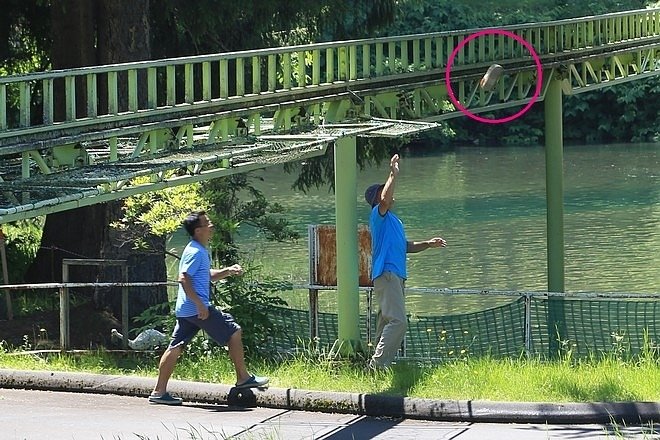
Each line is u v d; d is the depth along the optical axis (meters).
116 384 33.59
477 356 40.56
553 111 69.88
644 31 77.44
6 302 60.62
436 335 46.56
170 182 36.50
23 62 75.56
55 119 67.88
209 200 53.84
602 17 72.94
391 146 76.50
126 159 37.78
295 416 30.64
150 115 39.97
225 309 43.78
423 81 57.19
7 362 39.81
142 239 56.34
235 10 64.69
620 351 40.38
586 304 55.34
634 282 79.94
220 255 52.78
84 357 42.88
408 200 125.06
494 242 98.00
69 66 67.00
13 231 84.56
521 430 28.44
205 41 69.69
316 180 77.25
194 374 36.31
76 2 66.31
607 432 27.86
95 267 68.62
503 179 142.12
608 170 148.12
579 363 37.41
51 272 70.00
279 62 70.88
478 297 75.12
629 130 191.75
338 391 32.19
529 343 42.06
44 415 30.75
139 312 59.09
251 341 42.84
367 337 43.94
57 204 31.72
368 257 44.47
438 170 154.38
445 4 181.62
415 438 27.75
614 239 97.94
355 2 70.25
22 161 34.97
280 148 39.19
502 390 31.64
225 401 32.16
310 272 45.19
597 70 74.50
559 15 187.62
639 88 188.75
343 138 42.69
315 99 47.62
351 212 42.59
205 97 42.88
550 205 69.88
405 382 33.03
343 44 50.22
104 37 64.69
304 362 39.22
